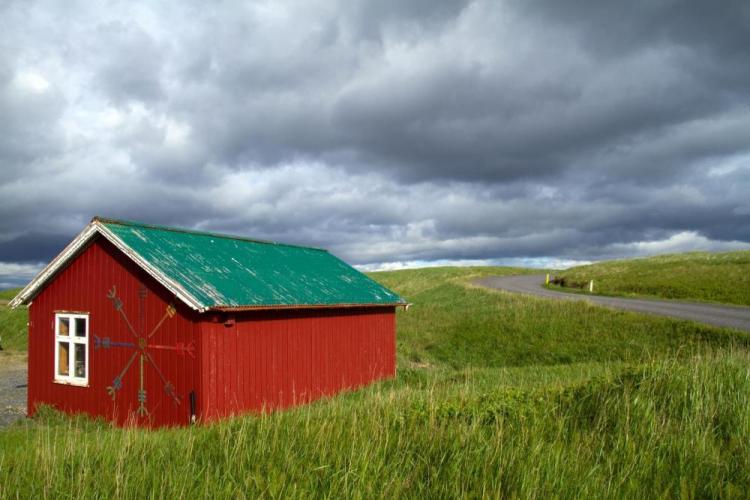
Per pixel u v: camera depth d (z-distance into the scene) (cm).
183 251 1478
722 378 769
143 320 1326
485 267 9831
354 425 652
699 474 525
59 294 1468
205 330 1238
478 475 515
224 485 516
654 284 4372
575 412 741
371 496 478
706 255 6738
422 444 605
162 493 482
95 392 1386
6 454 732
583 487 480
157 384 1292
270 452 592
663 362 884
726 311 2731
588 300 3069
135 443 678
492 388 1082
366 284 2022
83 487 519
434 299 4659
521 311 2952
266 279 1567
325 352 1633
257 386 1370
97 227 1369
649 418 660
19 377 2088
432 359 2391
